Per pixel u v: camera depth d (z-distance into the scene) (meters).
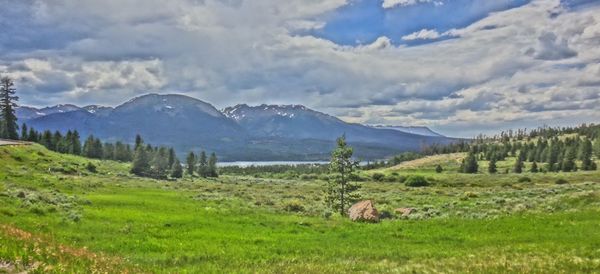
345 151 63.25
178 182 121.88
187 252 24.83
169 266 20.80
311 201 76.62
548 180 147.62
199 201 57.38
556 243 26.81
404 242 30.31
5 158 80.31
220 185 118.00
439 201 75.19
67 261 14.35
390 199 80.44
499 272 19.17
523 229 33.75
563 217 37.59
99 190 61.69
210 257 23.41
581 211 40.47
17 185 49.50
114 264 17.11
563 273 18.62
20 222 28.36
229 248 26.61
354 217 49.06
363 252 25.86
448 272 19.42
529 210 46.56
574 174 165.62
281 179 198.62
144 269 18.20
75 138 169.88
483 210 51.72
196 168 191.62
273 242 29.83
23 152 93.56
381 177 175.12
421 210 58.12
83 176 87.25
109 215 37.72
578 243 26.31
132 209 43.53
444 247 27.91
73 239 25.94
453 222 39.28
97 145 178.00
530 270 19.33
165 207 47.38
